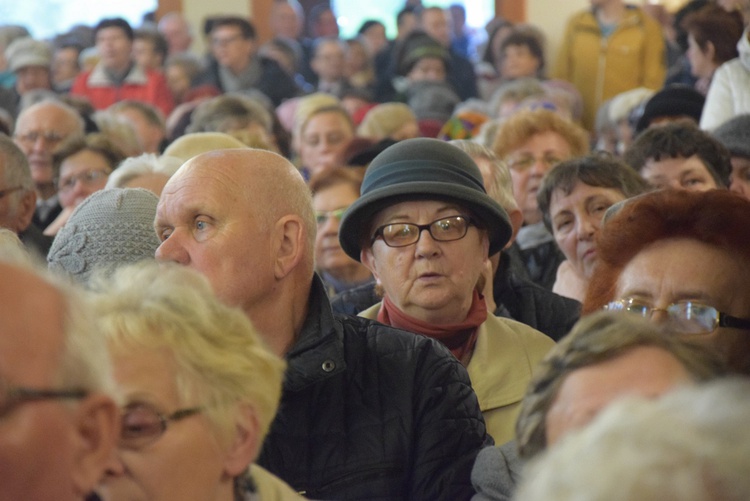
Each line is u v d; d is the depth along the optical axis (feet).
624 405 6.78
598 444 6.53
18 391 8.14
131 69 62.49
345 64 65.00
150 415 10.75
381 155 18.53
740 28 39.78
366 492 15.34
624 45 62.23
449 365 16.34
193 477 10.82
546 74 67.97
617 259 14.40
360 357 16.19
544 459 6.88
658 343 10.10
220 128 40.75
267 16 76.18
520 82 50.37
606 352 10.06
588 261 23.07
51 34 73.87
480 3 75.15
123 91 62.13
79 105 46.21
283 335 16.19
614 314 10.52
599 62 62.49
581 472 6.43
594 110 62.75
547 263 27.73
